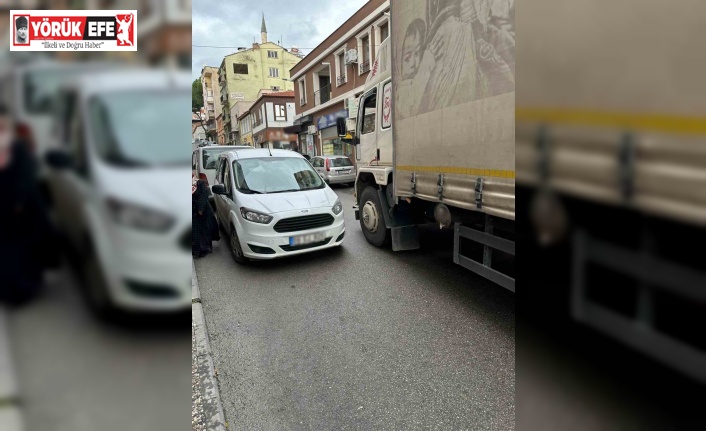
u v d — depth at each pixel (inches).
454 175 110.5
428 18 118.1
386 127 176.1
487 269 119.2
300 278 155.5
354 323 116.2
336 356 99.0
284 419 77.2
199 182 185.3
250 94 1534.2
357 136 211.3
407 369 92.4
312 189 186.7
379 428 74.2
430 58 118.6
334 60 677.9
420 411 78.4
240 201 168.7
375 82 186.5
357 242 207.9
